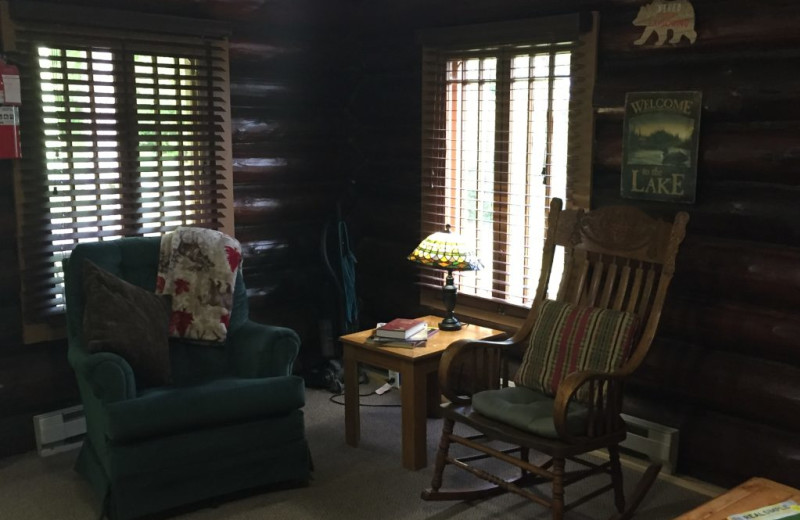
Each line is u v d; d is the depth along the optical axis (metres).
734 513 2.34
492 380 3.50
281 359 3.54
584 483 3.52
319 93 5.05
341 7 5.03
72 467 3.73
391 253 4.94
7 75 3.60
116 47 4.04
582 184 3.82
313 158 5.07
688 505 3.30
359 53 5.06
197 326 3.65
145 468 3.08
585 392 3.14
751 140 3.22
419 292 4.78
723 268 3.33
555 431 2.87
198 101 4.47
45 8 3.76
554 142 3.95
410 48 4.67
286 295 5.02
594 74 3.72
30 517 3.23
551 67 3.89
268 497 3.40
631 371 3.00
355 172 5.20
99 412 3.19
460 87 4.43
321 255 4.92
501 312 4.32
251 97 4.72
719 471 3.43
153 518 3.19
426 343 3.72
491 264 4.38
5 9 3.67
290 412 3.43
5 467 3.73
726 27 3.25
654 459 3.57
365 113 5.05
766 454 3.24
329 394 4.71
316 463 3.74
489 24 4.11
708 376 3.40
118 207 4.17
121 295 3.37
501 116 4.17
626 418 3.65
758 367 3.28
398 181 4.86
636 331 3.17
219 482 3.26
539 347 3.34
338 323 4.99
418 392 3.61
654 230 3.21
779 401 3.18
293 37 4.88
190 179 4.39
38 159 3.83
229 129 4.57
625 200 3.70
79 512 3.28
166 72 4.35
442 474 3.44
